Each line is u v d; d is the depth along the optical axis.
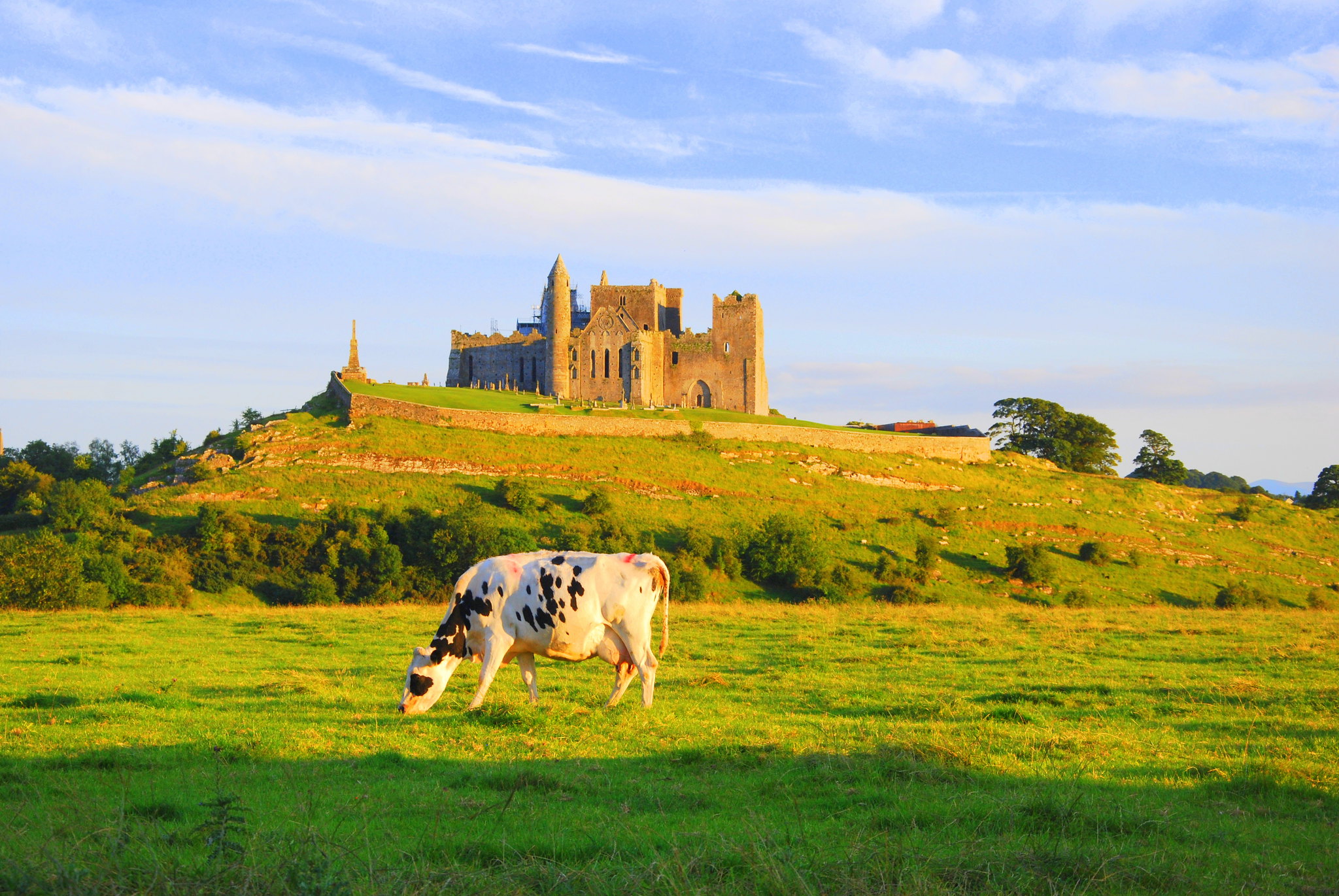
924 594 67.62
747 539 70.00
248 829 9.30
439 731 14.93
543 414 98.12
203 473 78.50
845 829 9.68
